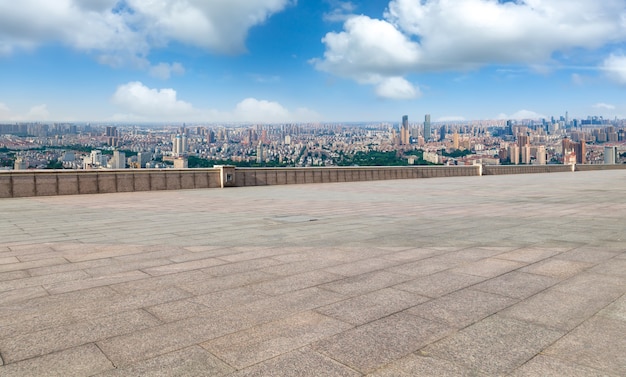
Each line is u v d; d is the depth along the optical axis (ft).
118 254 25.64
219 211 48.52
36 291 18.16
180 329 13.99
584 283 19.08
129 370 11.21
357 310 15.79
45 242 29.68
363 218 41.86
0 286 18.89
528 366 11.39
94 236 32.09
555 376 10.86
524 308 15.89
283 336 13.41
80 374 11.01
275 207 52.65
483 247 27.35
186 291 18.16
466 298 17.11
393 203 57.26
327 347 12.61
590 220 39.47
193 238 31.07
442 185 97.76
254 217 42.98
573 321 14.56
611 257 24.23
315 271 21.49
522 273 20.89
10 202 60.80
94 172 75.87
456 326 14.19
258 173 96.94
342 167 113.39
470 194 71.97
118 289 18.45
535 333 13.57
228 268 22.16
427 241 29.53
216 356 12.03
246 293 17.88
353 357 11.96
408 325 14.29
